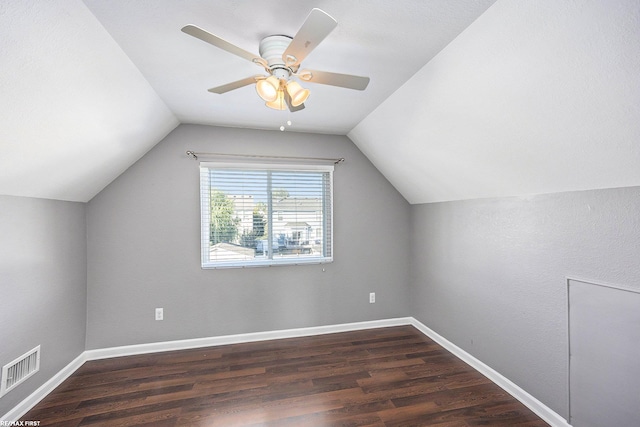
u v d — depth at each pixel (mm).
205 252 2826
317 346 2789
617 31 979
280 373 2303
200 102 2264
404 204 3369
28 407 1859
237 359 2527
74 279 2359
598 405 1519
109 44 1447
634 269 1368
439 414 1832
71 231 2324
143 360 2514
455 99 1740
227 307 2846
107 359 2531
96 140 1929
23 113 1351
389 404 1927
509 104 1498
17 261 1804
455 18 1312
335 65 1737
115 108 1845
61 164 1852
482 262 2326
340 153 3168
